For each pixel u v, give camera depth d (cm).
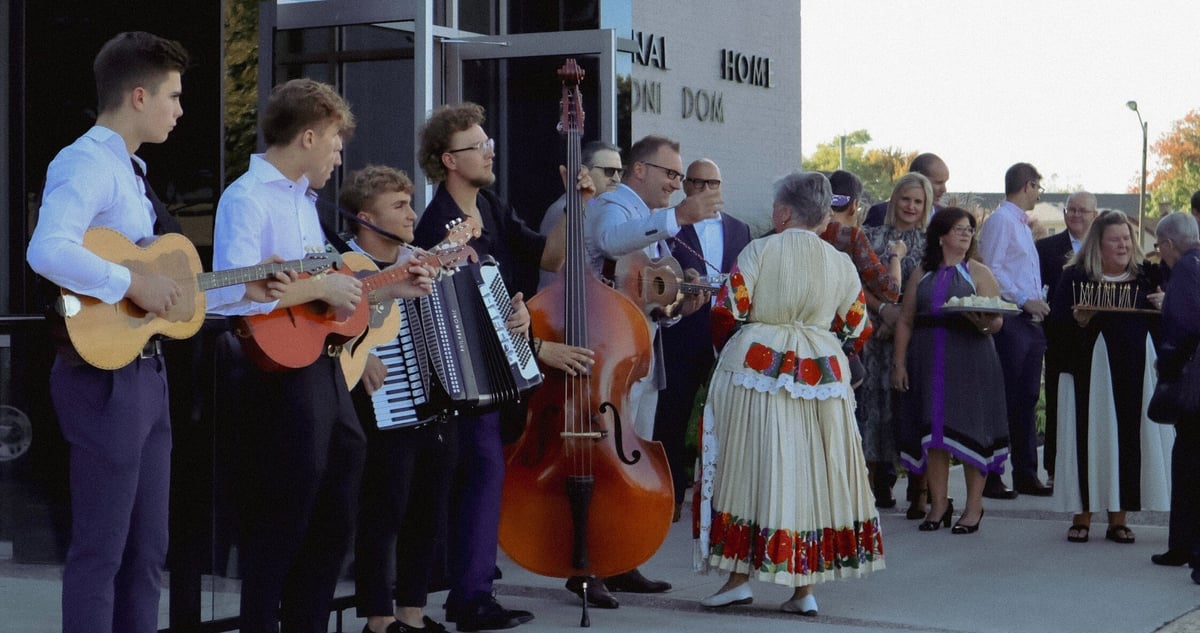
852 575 578
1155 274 756
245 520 456
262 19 661
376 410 477
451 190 529
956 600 611
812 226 588
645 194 622
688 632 542
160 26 527
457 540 534
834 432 575
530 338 529
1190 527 684
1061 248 966
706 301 661
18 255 525
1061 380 756
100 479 376
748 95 1379
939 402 779
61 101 527
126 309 371
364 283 441
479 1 843
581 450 536
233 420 461
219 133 526
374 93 692
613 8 847
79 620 377
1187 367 670
